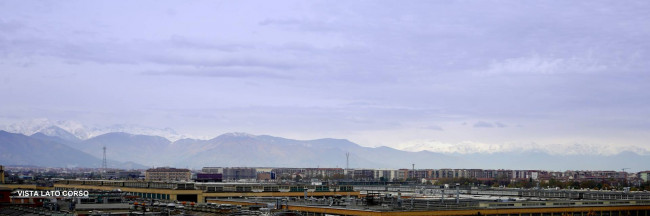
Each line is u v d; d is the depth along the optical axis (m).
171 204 170.75
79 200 152.12
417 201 195.25
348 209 180.50
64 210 147.75
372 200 197.12
